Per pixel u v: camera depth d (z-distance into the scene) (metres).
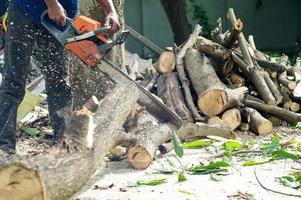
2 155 4.36
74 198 5.74
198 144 7.69
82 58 6.18
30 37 6.62
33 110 9.62
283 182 6.04
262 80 9.55
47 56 6.91
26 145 8.02
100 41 6.21
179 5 21.17
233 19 10.77
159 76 10.23
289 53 25.86
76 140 4.88
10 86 6.66
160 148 7.48
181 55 9.80
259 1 26.12
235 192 5.81
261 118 8.94
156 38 26.33
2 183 4.02
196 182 6.20
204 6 26.48
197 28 10.41
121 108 6.16
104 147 5.48
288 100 9.48
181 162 7.05
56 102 7.12
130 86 6.61
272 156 7.07
